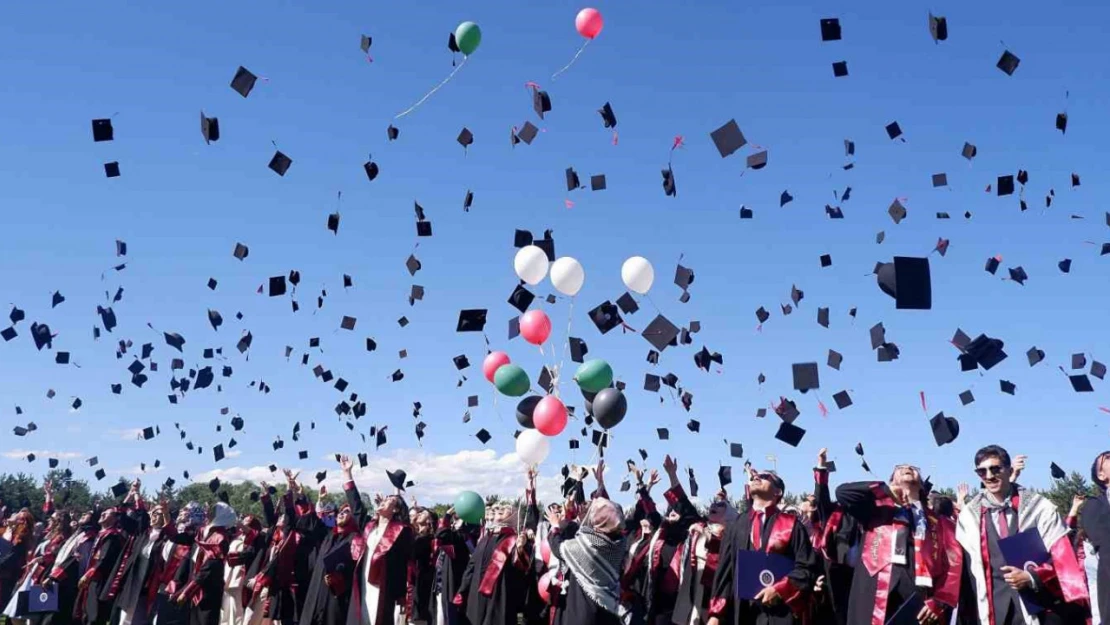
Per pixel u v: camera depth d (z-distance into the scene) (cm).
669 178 949
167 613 1073
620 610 583
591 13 794
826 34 1001
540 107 1000
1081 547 644
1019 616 491
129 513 1296
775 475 591
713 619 581
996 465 516
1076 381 933
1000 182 1062
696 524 714
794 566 547
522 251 814
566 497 791
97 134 1023
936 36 901
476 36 803
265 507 1236
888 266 549
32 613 1095
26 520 1266
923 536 520
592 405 705
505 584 721
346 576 838
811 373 768
